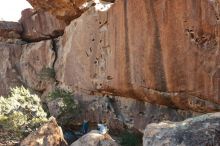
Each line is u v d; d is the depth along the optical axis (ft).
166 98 46.75
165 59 45.29
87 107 59.67
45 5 62.49
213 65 40.52
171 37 44.37
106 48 54.70
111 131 56.29
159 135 32.91
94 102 58.85
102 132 47.55
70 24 65.26
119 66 51.83
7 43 80.28
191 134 31.40
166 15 44.62
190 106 44.32
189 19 42.24
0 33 80.18
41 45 73.97
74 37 63.05
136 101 53.16
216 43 40.27
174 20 43.86
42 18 75.20
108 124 56.44
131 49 49.75
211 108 41.75
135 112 53.11
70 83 63.62
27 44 78.33
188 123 33.22
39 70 73.72
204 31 41.01
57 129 47.16
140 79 48.85
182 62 43.47
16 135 50.47
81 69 60.64
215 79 40.37
